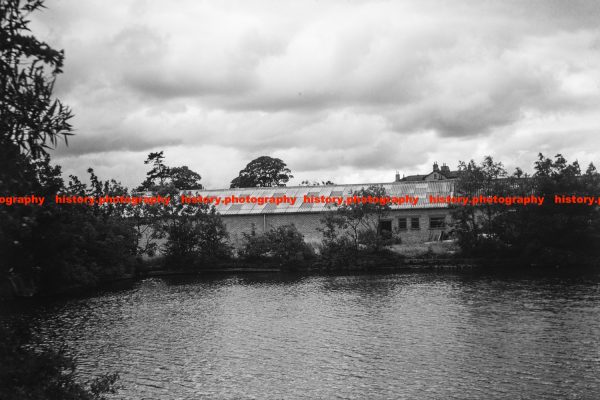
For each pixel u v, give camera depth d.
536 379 18.27
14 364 9.93
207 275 53.34
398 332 25.45
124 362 21.70
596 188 51.69
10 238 8.96
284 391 18.00
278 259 55.22
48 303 36.75
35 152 8.45
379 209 53.59
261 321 29.17
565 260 49.91
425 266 51.81
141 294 40.66
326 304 33.78
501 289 37.16
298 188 68.25
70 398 10.38
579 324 25.61
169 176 104.69
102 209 51.72
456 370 19.47
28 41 7.92
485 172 53.91
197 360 21.84
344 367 20.36
